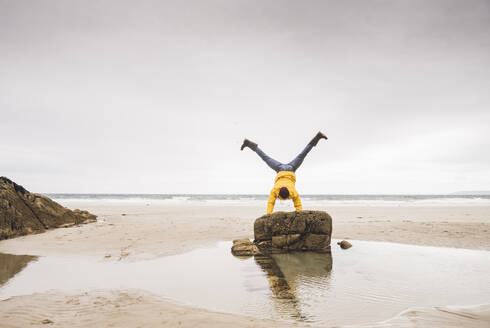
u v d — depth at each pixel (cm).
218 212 1784
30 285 413
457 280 444
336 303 349
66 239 785
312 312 321
